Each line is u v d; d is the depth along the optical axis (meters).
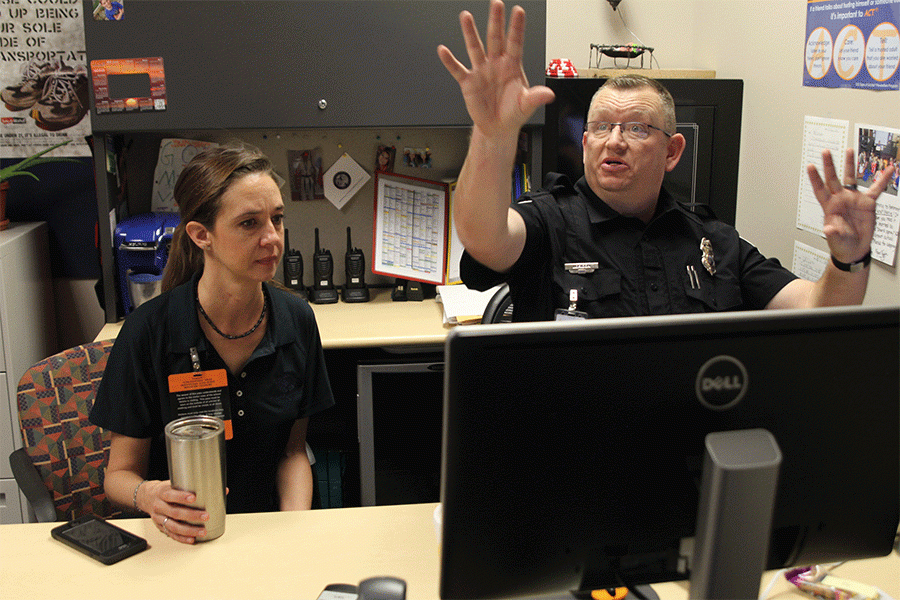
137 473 1.60
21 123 2.87
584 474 0.86
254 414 1.63
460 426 0.83
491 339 0.81
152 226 2.67
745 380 0.86
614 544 0.89
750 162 2.92
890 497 0.94
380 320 2.68
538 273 1.85
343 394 2.98
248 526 1.37
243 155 1.51
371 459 2.58
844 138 2.33
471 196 1.32
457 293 2.74
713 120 2.94
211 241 1.52
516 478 0.85
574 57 3.21
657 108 1.81
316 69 2.61
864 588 1.12
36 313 2.82
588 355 0.83
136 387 1.56
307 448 2.00
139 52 2.54
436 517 1.24
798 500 0.91
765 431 0.83
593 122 1.85
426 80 2.65
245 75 2.59
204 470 1.28
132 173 2.92
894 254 2.15
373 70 2.63
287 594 1.16
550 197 1.89
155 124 2.59
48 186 2.96
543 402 0.84
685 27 3.26
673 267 1.86
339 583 1.16
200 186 1.49
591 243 1.84
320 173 3.00
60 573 1.22
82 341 3.11
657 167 1.83
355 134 2.99
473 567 0.87
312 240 3.07
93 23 2.51
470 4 2.63
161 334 1.56
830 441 0.90
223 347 1.60
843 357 0.88
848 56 2.30
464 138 3.04
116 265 2.69
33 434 1.76
